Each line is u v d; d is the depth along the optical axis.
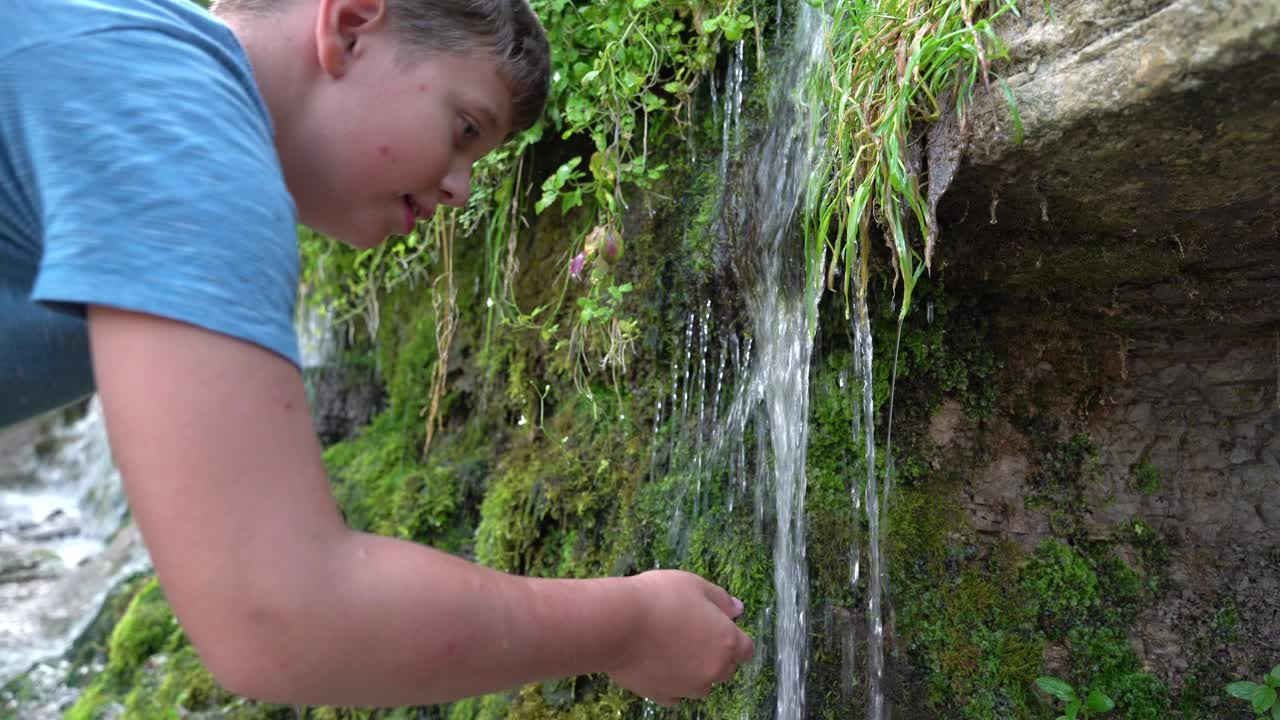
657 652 0.98
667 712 1.93
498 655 0.81
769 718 1.81
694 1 1.98
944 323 1.89
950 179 1.38
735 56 2.01
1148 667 1.83
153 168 0.72
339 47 0.95
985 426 1.95
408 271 2.90
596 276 2.08
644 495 2.10
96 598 4.10
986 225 1.60
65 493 6.25
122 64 0.76
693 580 1.04
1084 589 1.88
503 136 1.17
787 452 1.82
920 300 1.88
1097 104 1.14
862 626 1.82
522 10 1.12
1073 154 1.27
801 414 1.75
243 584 0.68
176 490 0.67
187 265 0.70
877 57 1.46
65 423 6.71
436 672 0.77
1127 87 1.10
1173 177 1.30
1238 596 1.84
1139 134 1.17
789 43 1.90
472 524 2.58
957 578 1.87
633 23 1.98
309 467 0.74
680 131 2.08
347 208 1.04
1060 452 1.96
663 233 2.12
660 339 2.13
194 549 0.67
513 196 2.49
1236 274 1.67
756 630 1.84
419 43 0.99
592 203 2.29
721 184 1.99
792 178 1.78
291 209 0.81
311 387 3.52
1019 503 1.93
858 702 1.80
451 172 1.10
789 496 1.82
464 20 1.02
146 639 3.20
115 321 0.70
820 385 1.90
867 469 1.84
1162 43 1.05
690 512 2.01
